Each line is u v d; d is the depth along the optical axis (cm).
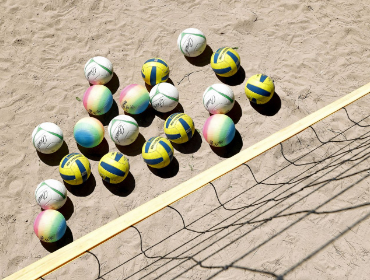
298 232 543
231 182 596
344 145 624
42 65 719
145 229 561
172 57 727
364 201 566
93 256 543
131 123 605
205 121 648
